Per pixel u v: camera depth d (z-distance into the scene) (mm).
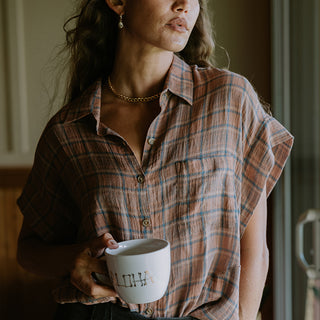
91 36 1243
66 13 2916
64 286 1130
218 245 1065
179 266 1034
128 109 1106
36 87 3037
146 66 1088
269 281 2486
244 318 1092
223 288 1058
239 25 2615
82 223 1094
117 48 1139
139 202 1036
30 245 1267
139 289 874
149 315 1053
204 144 1044
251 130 1104
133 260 862
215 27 2633
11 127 3080
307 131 2143
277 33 2420
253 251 1107
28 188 1255
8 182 2975
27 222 1280
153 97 1093
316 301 2039
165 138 1039
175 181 1030
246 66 2619
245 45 2615
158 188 1031
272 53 2488
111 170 1054
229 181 1062
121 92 1127
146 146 1042
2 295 2906
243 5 2604
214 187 1040
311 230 2100
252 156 1112
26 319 2924
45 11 2986
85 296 1078
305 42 2129
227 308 1044
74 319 1114
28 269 1236
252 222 1120
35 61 3021
